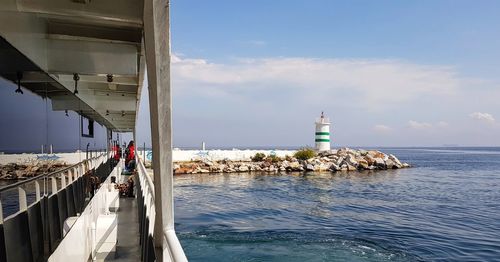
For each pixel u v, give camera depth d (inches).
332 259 560.1
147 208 200.1
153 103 123.3
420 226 792.9
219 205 1021.8
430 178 1895.9
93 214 270.8
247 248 608.1
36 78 211.5
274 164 2132.1
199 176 1824.6
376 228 762.8
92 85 415.5
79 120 351.6
